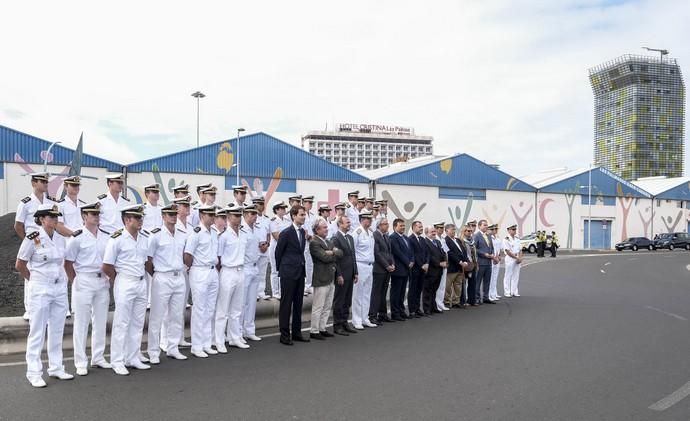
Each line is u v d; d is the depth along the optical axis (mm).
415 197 42156
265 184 36000
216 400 6062
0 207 27922
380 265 11062
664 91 139875
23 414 5551
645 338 9609
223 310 8688
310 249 9828
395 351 8594
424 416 5605
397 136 146375
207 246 8445
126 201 9711
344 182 39031
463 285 13531
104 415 5547
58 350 6883
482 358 8117
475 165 45156
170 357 8164
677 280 20672
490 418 5578
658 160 139375
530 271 24062
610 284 18844
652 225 56312
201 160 33812
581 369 7516
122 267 7320
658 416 5688
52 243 6758
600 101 148250
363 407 5863
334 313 10180
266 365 7688
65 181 9070
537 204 48500
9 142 28156
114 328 7258
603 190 52875
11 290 11000
